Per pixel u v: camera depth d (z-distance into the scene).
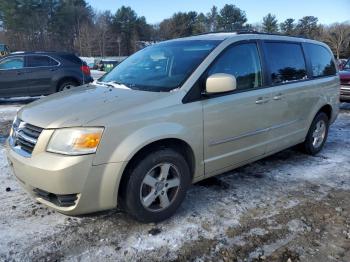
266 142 4.55
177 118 3.45
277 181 4.59
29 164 3.07
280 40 4.86
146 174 3.30
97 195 3.09
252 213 3.75
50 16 67.56
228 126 3.95
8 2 62.25
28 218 3.57
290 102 4.82
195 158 3.69
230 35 4.27
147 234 3.33
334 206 3.94
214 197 4.09
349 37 59.94
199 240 3.26
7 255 3.01
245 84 4.18
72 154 2.96
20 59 11.15
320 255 3.07
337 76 6.05
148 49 4.72
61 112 3.24
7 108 10.49
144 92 3.60
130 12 77.38
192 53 4.02
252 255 3.06
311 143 5.59
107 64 36.59
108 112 3.16
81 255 3.03
